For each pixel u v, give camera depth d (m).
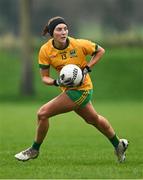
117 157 28.33
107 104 83.19
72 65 25.91
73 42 26.44
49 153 32.75
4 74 104.31
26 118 61.81
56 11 195.38
